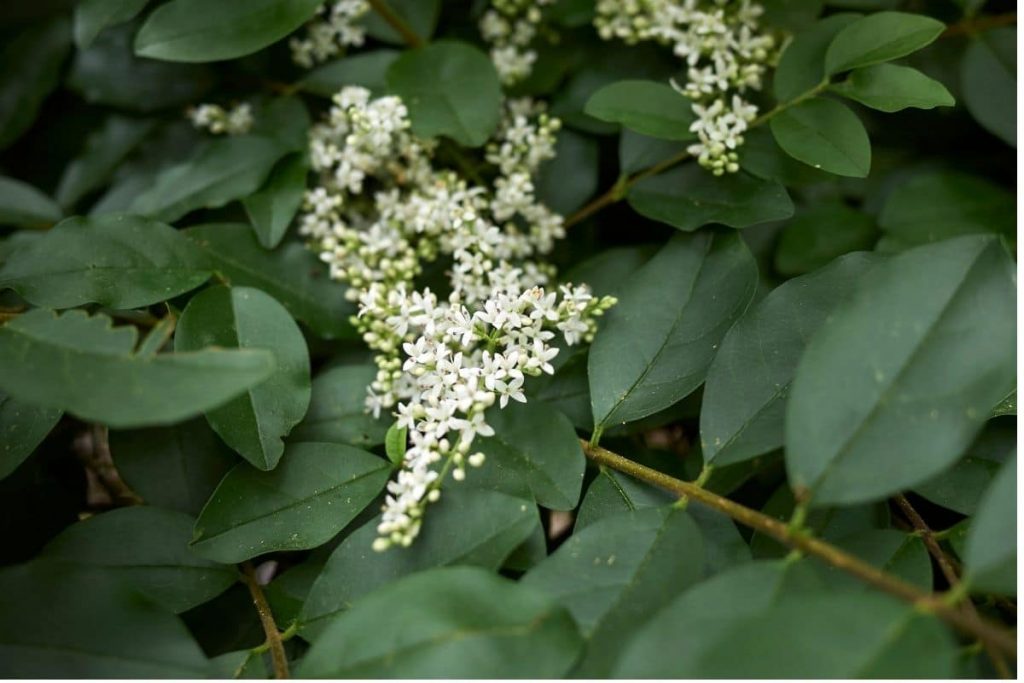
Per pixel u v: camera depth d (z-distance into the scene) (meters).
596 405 0.41
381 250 0.45
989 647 0.36
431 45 0.46
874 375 0.37
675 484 0.39
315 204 0.45
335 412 0.42
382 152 0.45
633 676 0.34
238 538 0.40
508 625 0.36
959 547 0.39
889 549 0.38
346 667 0.35
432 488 0.39
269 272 0.44
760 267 0.46
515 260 0.46
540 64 0.48
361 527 0.39
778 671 0.34
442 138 0.47
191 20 0.44
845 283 0.41
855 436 0.36
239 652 0.39
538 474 0.40
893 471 0.36
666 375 0.41
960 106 0.48
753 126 0.44
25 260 0.42
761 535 0.39
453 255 0.45
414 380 0.42
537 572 0.37
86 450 0.46
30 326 0.38
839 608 0.35
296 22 0.44
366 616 0.36
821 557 0.37
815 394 0.37
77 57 0.49
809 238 0.46
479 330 0.41
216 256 0.44
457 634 0.36
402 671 0.35
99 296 0.42
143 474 0.42
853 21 0.44
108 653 0.37
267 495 0.40
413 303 0.42
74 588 0.37
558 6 0.48
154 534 0.40
